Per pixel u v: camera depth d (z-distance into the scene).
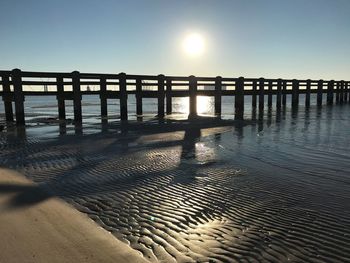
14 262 4.71
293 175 9.65
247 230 5.91
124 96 25.34
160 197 7.71
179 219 6.42
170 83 29.42
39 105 60.19
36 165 10.85
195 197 7.71
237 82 32.72
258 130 19.91
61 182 8.91
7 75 20.75
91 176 9.51
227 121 25.16
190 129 20.19
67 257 4.88
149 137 16.92
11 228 5.89
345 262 4.82
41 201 7.37
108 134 17.98
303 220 6.33
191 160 11.65
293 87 41.56
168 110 29.81
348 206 7.07
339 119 27.25
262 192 8.06
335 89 52.25
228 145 14.72
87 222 6.23
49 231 5.79
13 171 10.05
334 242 5.43
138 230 5.91
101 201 7.43
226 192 8.07
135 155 12.44
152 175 9.62
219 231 5.88
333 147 14.28
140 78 26.16
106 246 5.27
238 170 10.24
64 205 7.13
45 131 19.27
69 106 55.75
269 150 13.56
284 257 4.96
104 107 25.44
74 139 16.23
